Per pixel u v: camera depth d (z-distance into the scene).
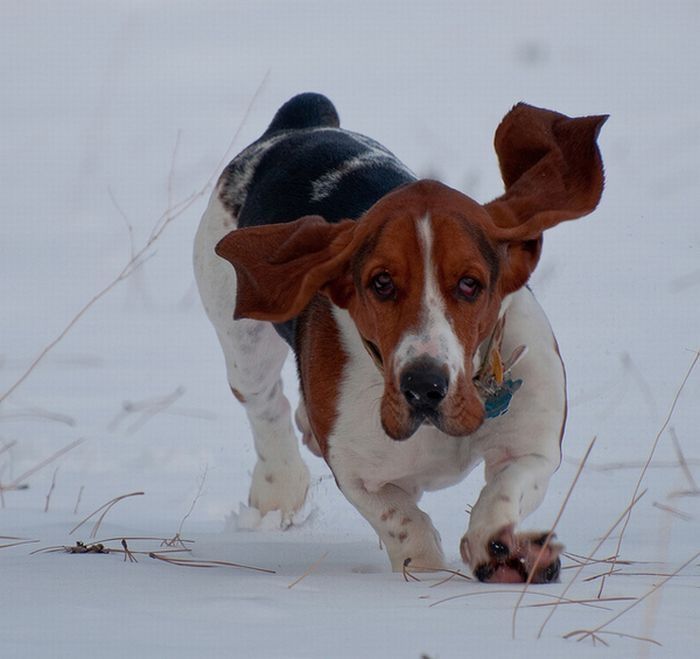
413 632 6.34
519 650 6.03
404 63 35.50
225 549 9.50
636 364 14.67
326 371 8.84
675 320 16.41
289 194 10.28
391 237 7.93
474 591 7.53
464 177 23.94
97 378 16.53
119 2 43.59
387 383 7.86
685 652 6.07
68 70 37.31
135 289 20.88
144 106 33.19
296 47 38.19
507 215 8.34
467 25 39.62
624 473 11.52
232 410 14.97
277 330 10.60
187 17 42.16
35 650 6.01
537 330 8.88
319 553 9.43
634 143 27.36
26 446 13.34
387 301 7.93
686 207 22.39
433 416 7.73
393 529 8.77
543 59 34.66
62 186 27.95
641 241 20.20
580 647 6.11
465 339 7.89
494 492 8.32
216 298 11.39
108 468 12.80
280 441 11.34
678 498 10.66
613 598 7.22
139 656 5.91
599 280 18.20
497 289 8.19
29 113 33.84
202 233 11.55
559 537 9.70
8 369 17.00
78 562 8.45
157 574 8.02
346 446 8.82
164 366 17.16
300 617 6.69
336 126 11.74
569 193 8.49
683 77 32.78
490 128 28.94
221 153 28.73
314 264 8.24
